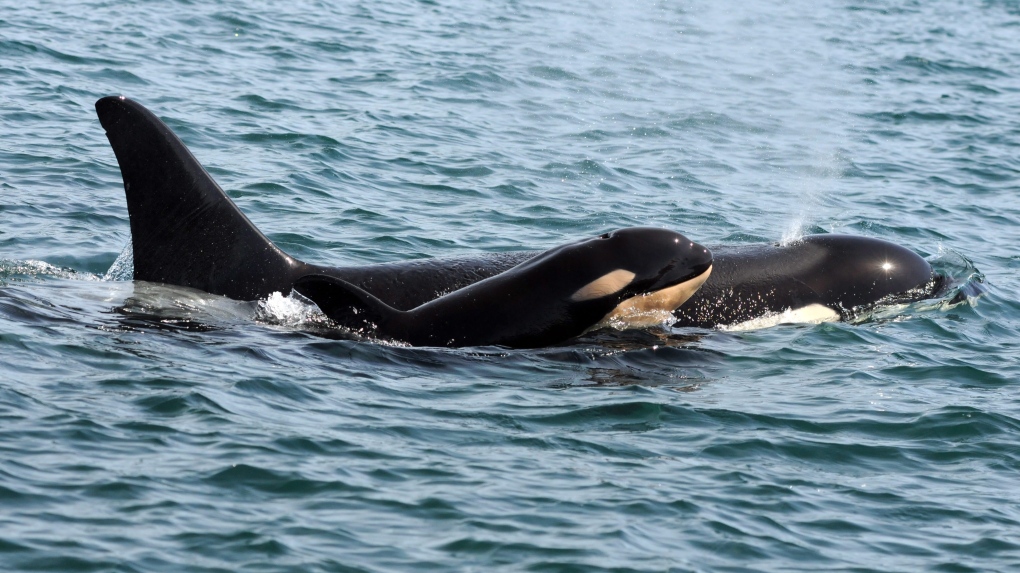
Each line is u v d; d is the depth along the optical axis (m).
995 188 96.69
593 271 51.44
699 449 41.06
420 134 97.19
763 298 58.22
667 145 104.75
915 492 39.03
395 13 157.25
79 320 48.25
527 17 169.12
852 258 60.97
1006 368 52.28
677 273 51.97
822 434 43.28
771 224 80.25
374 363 47.38
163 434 37.16
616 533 33.84
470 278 55.88
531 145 98.62
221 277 53.16
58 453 34.97
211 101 99.12
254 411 40.06
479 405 43.50
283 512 33.31
